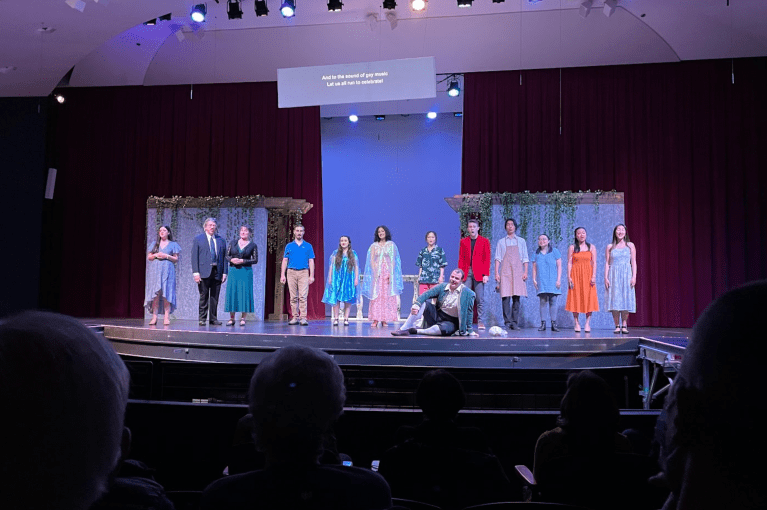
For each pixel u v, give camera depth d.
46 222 10.81
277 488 1.04
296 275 8.32
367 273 8.22
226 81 10.78
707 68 9.47
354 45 9.65
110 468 0.45
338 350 6.20
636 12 8.48
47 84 9.19
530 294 8.53
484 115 10.11
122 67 10.25
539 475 1.76
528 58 9.73
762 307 0.40
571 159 9.84
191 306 9.25
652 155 9.60
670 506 0.49
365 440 3.02
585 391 1.72
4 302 9.57
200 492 1.42
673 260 9.42
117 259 10.75
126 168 10.84
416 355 6.16
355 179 12.20
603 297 8.33
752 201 9.24
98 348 0.45
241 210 9.38
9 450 0.39
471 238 8.09
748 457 0.39
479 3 8.57
